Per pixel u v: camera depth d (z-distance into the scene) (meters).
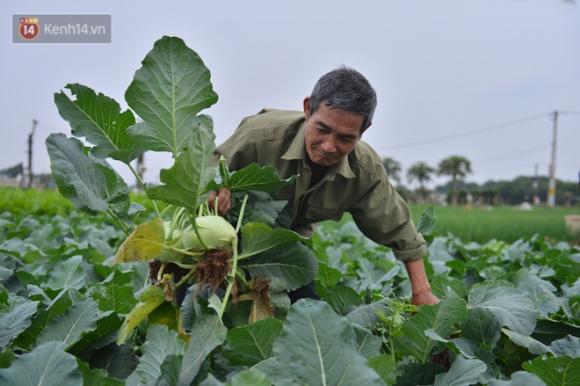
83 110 2.36
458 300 2.25
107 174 2.33
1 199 12.52
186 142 2.39
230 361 2.01
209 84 2.38
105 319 2.26
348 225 8.98
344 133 2.65
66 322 2.24
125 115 2.38
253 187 2.46
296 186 3.11
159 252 2.12
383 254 6.07
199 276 2.15
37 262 4.57
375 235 3.34
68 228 7.71
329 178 3.01
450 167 107.19
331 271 4.00
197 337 2.02
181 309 2.26
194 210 2.07
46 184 49.75
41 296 3.02
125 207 2.38
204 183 2.01
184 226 2.21
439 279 3.17
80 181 2.25
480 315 2.48
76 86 2.30
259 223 2.23
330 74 2.66
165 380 1.76
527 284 3.33
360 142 3.27
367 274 4.45
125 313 2.83
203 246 2.15
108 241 6.94
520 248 6.49
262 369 1.77
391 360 1.86
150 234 2.05
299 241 2.38
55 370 1.68
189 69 2.36
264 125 3.13
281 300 2.36
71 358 1.70
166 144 2.39
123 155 2.41
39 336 2.20
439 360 2.46
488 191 108.44
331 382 1.69
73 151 2.29
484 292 2.75
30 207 12.60
